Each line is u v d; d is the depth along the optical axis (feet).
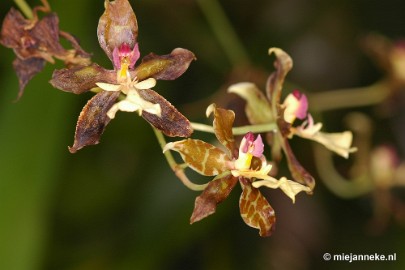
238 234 1.29
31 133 1.08
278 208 1.30
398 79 1.24
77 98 1.15
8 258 1.05
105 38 0.86
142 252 1.20
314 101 1.25
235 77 1.23
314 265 1.31
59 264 1.23
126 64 0.85
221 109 0.85
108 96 0.86
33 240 1.07
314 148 1.28
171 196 1.22
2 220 1.06
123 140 1.28
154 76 0.86
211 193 0.86
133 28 0.86
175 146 0.85
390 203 1.24
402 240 1.30
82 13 1.14
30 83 1.09
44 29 0.91
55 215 1.24
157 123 0.85
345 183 1.25
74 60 0.91
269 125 0.92
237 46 1.24
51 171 1.09
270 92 0.93
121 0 0.85
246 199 0.86
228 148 0.86
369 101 1.26
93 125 0.85
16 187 1.07
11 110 1.09
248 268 1.28
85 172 1.27
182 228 1.20
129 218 1.25
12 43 0.92
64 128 1.10
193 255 1.31
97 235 1.25
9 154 1.08
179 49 0.86
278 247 1.29
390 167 1.22
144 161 1.27
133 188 1.26
